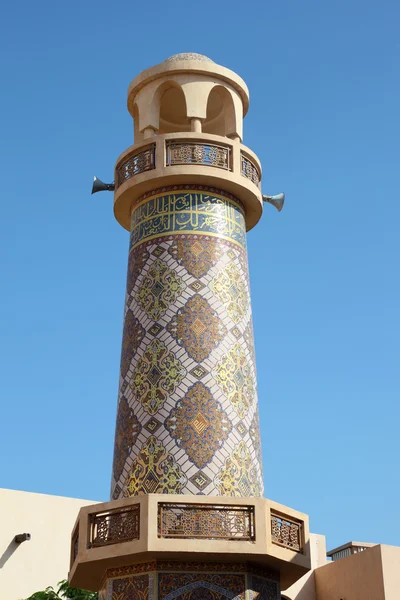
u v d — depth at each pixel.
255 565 14.05
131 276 16.45
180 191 16.55
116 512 13.73
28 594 24.16
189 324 15.45
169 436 14.65
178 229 16.23
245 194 16.97
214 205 16.56
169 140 16.67
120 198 17.05
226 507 13.58
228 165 16.77
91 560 13.59
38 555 24.73
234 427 14.98
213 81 17.48
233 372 15.41
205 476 14.40
